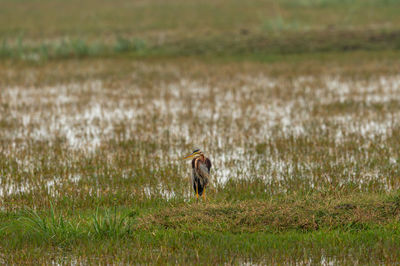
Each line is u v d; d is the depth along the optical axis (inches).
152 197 1718.8
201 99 3309.5
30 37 6146.7
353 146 2225.6
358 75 3922.2
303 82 3747.5
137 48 5265.8
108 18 7445.9
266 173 1950.1
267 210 1486.2
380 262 1192.8
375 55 4645.7
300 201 1558.8
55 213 1603.1
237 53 4943.4
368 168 1961.1
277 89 3528.5
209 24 6476.4
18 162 2132.1
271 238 1332.4
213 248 1280.8
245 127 2632.9
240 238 1342.3
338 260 1213.1
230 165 2064.5
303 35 5374.0
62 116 2950.3
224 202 1636.3
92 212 1619.1
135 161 2118.6
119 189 1803.6
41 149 2305.6
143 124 2733.8
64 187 1833.2
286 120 2758.4
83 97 3442.4
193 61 4717.0
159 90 3631.9
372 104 3029.0
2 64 4687.5
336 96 3289.9
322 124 2650.1
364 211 1448.1
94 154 2233.0
